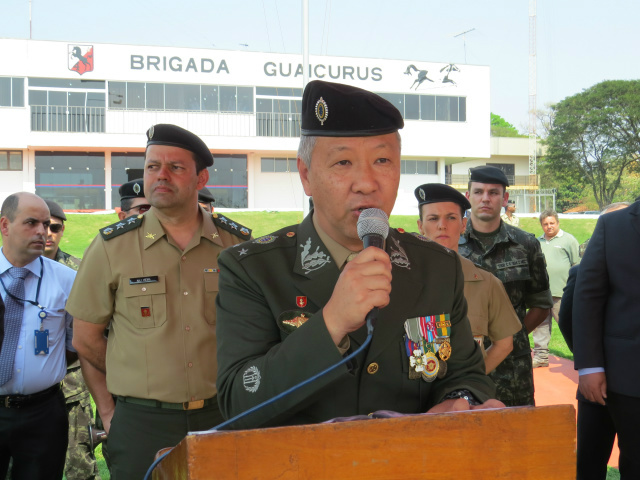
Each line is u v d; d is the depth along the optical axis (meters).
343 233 1.59
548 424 1.08
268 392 1.36
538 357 8.00
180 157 3.30
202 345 3.15
